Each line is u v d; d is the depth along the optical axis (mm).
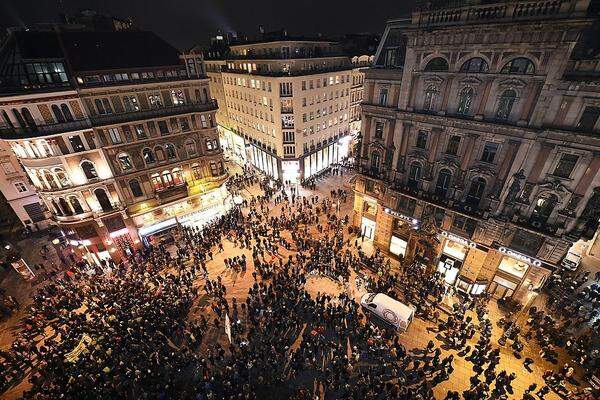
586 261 33500
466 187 27656
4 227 46031
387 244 36969
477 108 24859
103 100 33281
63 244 41062
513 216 25531
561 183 22719
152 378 22875
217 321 27938
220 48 68375
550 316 27078
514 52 21797
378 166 34562
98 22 42375
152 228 40031
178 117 38219
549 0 19328
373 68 31203
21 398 22844
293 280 31828
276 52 49531
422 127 28719
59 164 32125
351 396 20969
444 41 24766
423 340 25953
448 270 32062
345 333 26391
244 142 65625
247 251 38438
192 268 34031
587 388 20922
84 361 24266
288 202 48844
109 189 35781
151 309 28141
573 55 20906
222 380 22656
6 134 29203
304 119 52281
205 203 44125
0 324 30281
